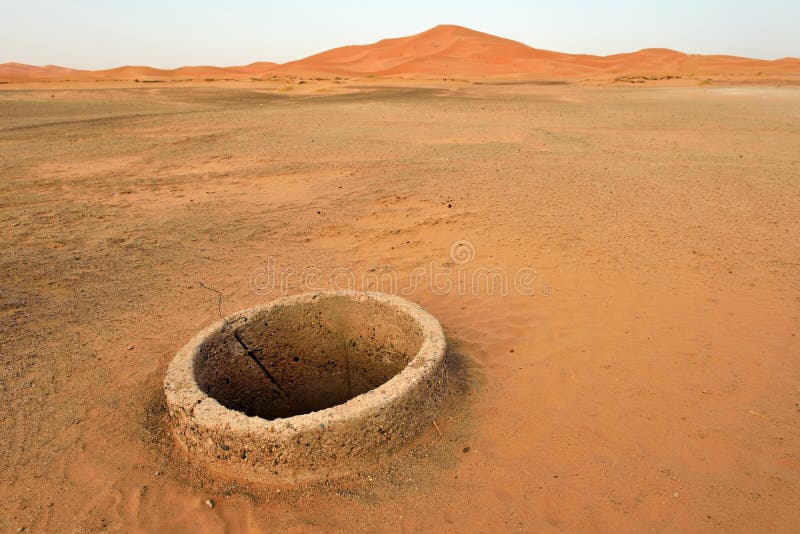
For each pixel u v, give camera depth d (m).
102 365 3.84
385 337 3.93
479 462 2.87
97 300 4.91
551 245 6.03
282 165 10.65
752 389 3.40
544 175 9.21
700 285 4.91
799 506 2.51
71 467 2.87
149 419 3.27
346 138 13.55
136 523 2.54
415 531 2.45
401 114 18.14
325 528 2.47
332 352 4.09
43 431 3.13
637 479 2.71
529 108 19.84
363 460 2.78
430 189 8.44
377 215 7.34
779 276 5.02
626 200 7.60
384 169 10.06
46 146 12.84
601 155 11.13
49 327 4.38
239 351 3.63
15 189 9.02
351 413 2.67
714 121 16.02
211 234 6.80
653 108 19.56
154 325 4.45
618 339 4.09
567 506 2.57
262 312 3.71
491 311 4.71
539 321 4.46
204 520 2.55
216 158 11.45
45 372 3.73
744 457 2.83
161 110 20.47
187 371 3.06
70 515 2.57
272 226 7.09
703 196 7.75
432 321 3.54
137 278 5.43
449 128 15.02
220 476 2.80
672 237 6.10
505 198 7.80
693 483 2.67
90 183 9.45
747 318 4.29
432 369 3.06
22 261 5.83
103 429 3.16
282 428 2.61
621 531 2.42
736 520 2.46
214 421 2.70
